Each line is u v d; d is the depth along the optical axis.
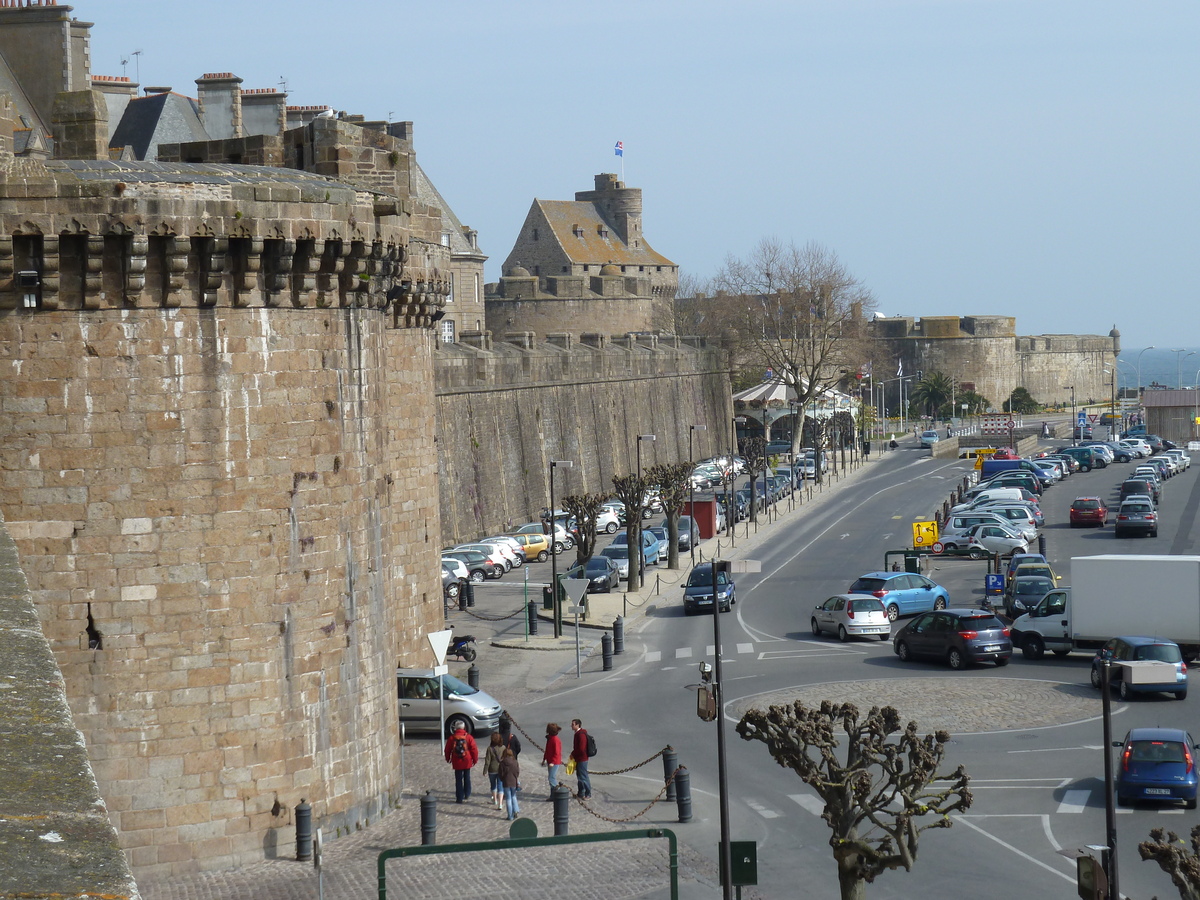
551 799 33.66
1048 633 50.56
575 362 112.81
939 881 27.22
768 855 29.25
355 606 29.92
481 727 40.31
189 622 27.33
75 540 26.61
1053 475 120.38
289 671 28.45
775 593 69.06
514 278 180.88
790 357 145.25
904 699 43.97
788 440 169.25
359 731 30.09
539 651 55.97
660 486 81.12
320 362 29.03
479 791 34.31
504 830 30.56
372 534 30.66
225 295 27.53
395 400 44.28
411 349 45.22
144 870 26.91
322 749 29.09
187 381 27.23
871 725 24.09
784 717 26.81
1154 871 28.14
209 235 26.86
